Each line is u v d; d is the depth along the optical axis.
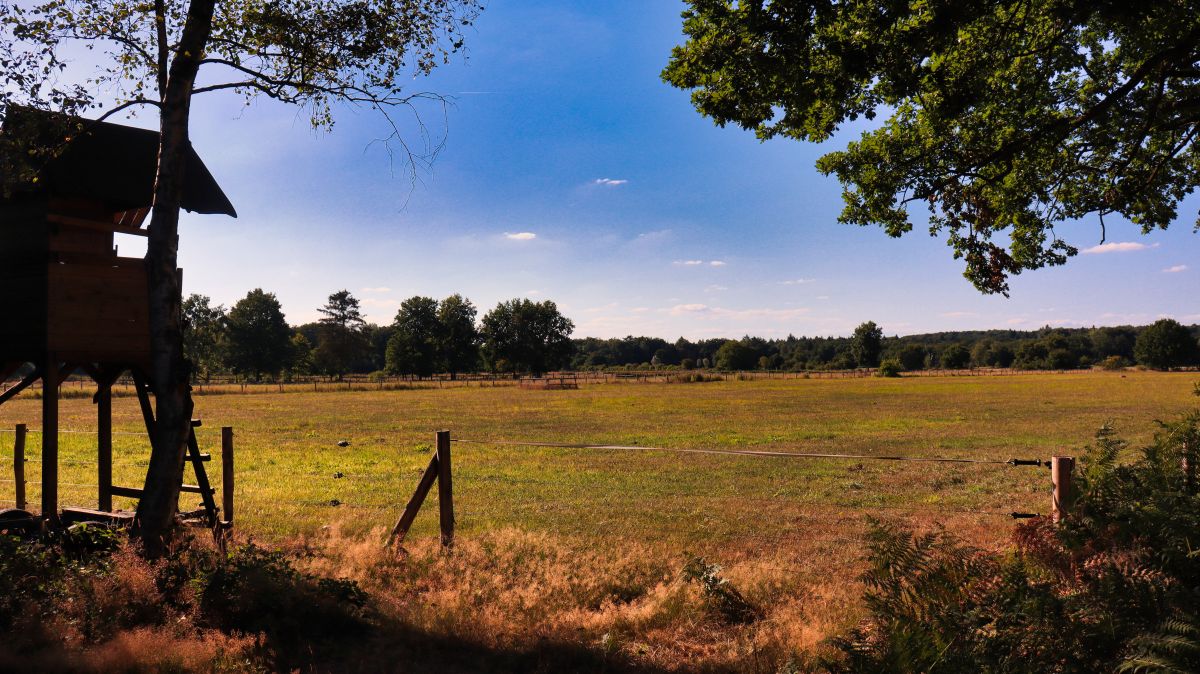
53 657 5.15
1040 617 3.98
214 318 116.31
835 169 10.06
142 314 9.68
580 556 8.65
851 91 8.30
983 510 12.87
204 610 6.33
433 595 7.09
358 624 6.32
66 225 9.23
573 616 6.54
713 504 13.75
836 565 8.69
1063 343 159.38
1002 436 25.81
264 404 50.84
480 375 132.50
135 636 5.56
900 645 3.98
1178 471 5.66
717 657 5.58
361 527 11.07
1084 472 6.07
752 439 26.06
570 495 14.93
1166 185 9.96
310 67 9.07
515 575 7.88
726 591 6.93
